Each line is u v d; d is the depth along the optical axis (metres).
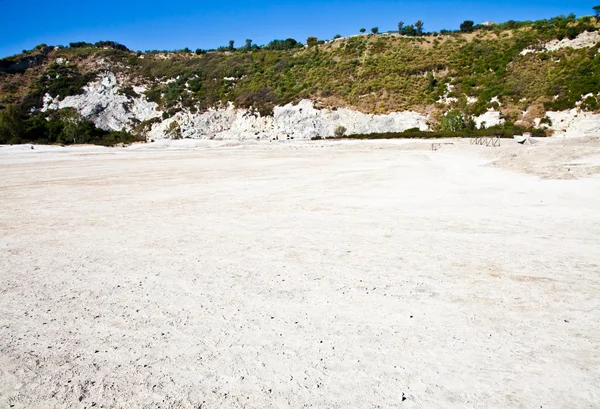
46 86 87.50
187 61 98.50
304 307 4.90
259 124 65.50
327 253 7.05
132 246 7.73
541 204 10.67
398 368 3.61
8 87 86.81
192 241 8.01
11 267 6.65
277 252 7.17
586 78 51.28
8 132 61.38
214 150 42.41
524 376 3.44
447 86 63.50
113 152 42.38
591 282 5.44
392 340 4.09
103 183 17.94
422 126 56.00
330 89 68.88
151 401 3.24
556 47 62.69
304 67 80.44
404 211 10.42
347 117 61.06
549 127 47.50
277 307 4.92
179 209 11.42
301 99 66.75
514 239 7.61
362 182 16.16
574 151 21.06
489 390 3.27
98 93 85.44
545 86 54.72
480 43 72.88
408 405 3.10
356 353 3.87
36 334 4.39
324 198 12.71
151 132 71.88
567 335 4.08
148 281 5.88
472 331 4.21
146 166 26.33
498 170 18.41
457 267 6.17
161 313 4.83
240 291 5.44
